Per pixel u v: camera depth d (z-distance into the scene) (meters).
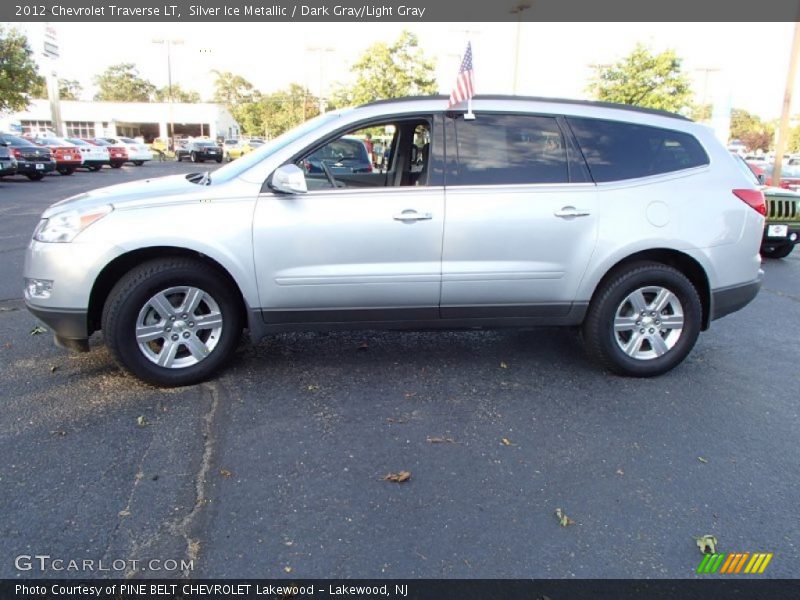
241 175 3.84
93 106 63.12
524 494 2.85
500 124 4.02
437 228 3.85
